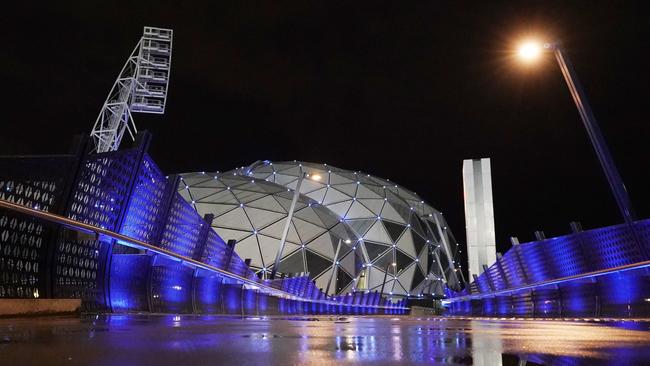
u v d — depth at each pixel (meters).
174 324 10.85
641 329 12.06
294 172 87.69
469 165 75.06
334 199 83.75
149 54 53.47
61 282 12.91
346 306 62.59
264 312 35.19
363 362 5.21
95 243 14.56
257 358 5.36
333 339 8.14
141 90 53.50
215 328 10.12
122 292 16.33
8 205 9.83
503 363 5.20
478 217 73.19
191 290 22.28
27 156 11.52
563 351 6.38
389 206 84.06
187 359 5.14
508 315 38.81
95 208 13.72
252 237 60.38
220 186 66.38
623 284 20.88
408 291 80.31
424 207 98.62
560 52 19.91
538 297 31.38
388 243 79.88
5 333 7.25
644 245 18.78
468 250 72.44
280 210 64.31
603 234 21.81
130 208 15.59
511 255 33.84
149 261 18.27
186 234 20.91
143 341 6.70
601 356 5.81
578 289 25.27
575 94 20.05
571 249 24.78
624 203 19.75
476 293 49.69
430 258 86.56
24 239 11.74
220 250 26.02
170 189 18.83
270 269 59.56
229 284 28.02
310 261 62.72
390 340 8.12
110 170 14.25
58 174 12.38
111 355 5.25
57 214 12.36
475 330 11.75
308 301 49.34
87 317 12.10
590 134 20.12
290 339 7.91
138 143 15.66
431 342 7.76
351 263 69.50
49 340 6.40
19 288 11.55
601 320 19.81
